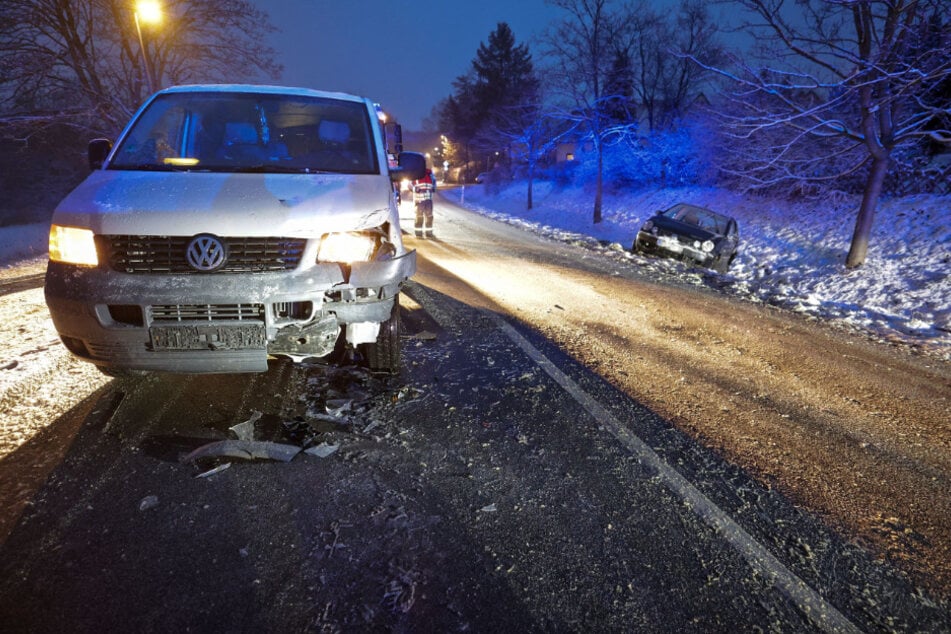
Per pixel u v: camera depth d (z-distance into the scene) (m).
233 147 3.61
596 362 4.52
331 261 2.77
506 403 3.53
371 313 2.92
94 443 2.78
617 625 1.82
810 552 2.27
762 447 3.21
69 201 2.79
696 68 23.50
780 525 2.44
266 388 3.42
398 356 3.67
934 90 9.70
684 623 1.85
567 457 2.89
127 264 2.60
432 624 1.78
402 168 3.91
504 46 66.44
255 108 3.89
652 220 12.84
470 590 1.94
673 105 27.84
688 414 3.61
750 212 18.30
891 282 9.55
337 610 1.82
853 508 2.63
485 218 30.41
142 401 3.22
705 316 6.79
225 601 1.83
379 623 1.77
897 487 2.87
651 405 3.70
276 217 2.68
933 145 14.26
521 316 5.95
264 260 2.67
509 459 2.84
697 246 11.95
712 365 4.75
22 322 5.07
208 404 3.21
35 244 15.56
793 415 3.76
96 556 2.01
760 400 3.99
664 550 2.21
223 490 2.45
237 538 2.15
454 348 4.59
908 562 2.26
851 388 4.43
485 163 73.81
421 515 2.35
